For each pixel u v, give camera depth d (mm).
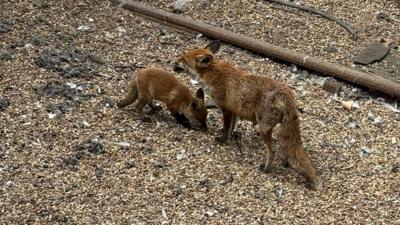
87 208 7176
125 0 12008
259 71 10453
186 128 8766
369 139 8844
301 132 8898
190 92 8703
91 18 11398
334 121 9227
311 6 12586
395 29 11992
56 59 9891
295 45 11312
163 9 12180
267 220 7211
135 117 8836
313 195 7680
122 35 11047
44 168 7707
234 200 7469
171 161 8023
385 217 7402
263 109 7719
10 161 7770
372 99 9898
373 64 10945
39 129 8344
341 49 11289
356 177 8062
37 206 7145
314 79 10328
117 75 9781
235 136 8703
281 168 8156
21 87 9141
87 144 8156
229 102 8133
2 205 7121
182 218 7148
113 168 7805
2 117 8492
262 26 11844
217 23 11859
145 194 7445
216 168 7977
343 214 7406
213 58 8242
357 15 12359
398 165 8297
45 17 11156
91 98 9102
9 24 10734
